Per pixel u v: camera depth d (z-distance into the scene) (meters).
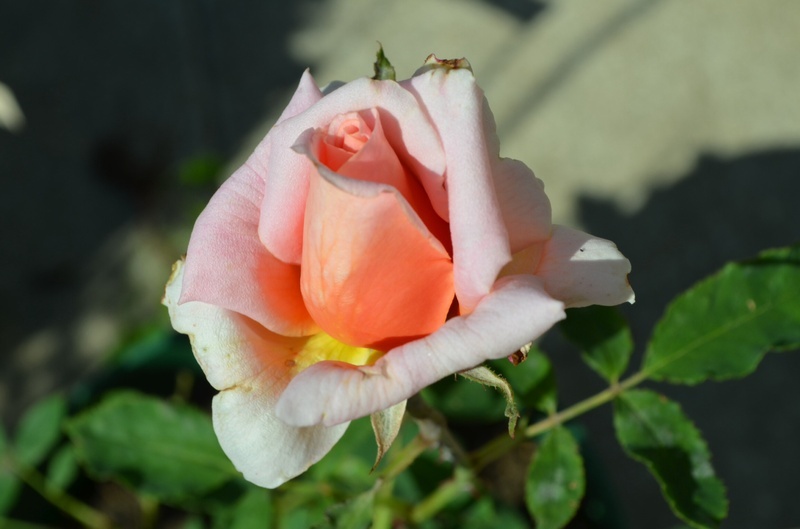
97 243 0.51
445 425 0.24
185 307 0.22
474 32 0.56
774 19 0.55
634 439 0.26
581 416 0.44
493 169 0.21
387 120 0.20
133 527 0.34
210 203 0.22
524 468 0.33
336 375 0.20
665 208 0.50
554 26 0.56
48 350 0.48
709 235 0.49
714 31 0.55
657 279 0.48
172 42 0.58
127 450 0.30
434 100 0.20
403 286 0.20
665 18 0.56
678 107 0.53
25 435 0.32
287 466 0.21
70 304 0.49
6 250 0.51
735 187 0.50
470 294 0.20
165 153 0.54
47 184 0.53
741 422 0.44
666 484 0.25
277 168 0.21
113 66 0.57
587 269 0.21
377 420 0.21
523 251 0.21
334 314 0.21
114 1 0.60
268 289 0.22
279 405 0.20
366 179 0.20
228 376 0.22
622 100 0.53
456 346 0.20
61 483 0.32
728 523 0.42
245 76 0.57
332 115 0.21
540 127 0.53
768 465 0.43
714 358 0.26
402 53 0.56
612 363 0.27
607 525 0.32
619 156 0.52
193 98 0.56
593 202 0.51
